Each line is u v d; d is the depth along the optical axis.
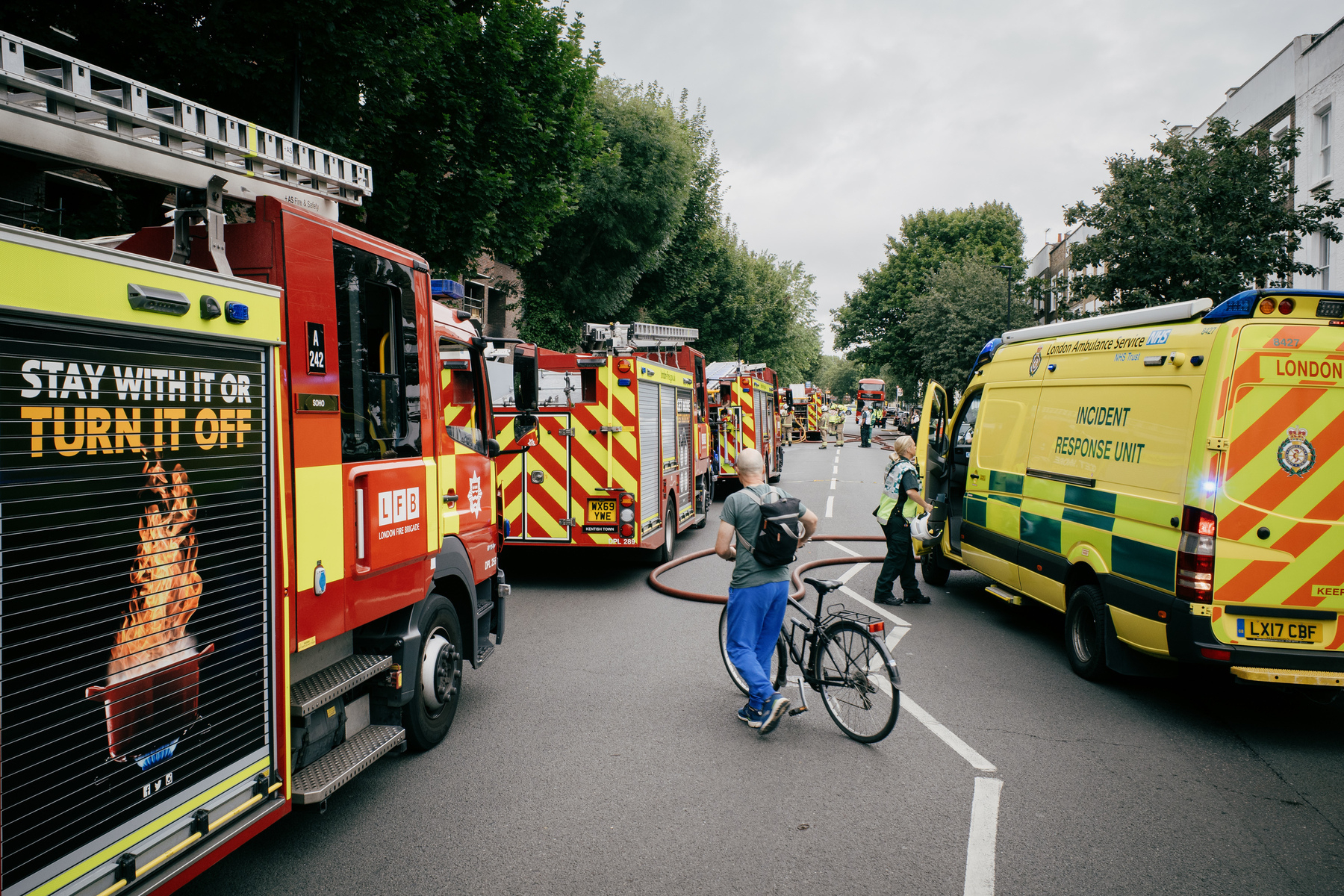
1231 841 3.72
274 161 3.65
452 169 10.34
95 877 2.34
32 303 2.11
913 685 6.00
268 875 3.41
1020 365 7.68
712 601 8.55
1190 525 5.03
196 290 2.67
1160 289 16.34
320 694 3.48
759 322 37.69
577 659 6.60
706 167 28.66
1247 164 15.40
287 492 3.23
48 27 6.65
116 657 2.41
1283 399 4.96
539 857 3.55
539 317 22.34
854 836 3.73
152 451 2.53
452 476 4.92
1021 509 7.29
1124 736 5.02
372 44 8.00
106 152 2.99
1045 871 3.45
